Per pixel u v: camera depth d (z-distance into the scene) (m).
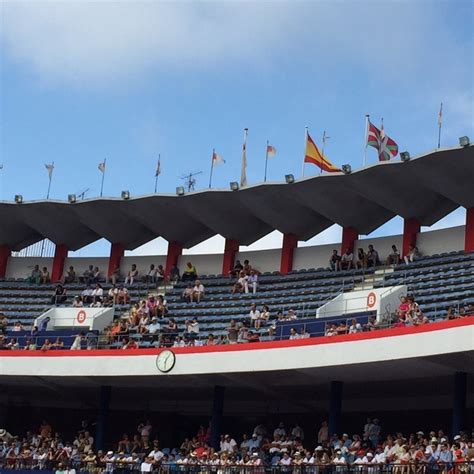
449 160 29.88
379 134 32.62
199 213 36.59
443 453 22.69
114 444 36.22
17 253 42.16
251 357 28.19
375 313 28.73
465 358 24.94
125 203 37.25
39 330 34.66
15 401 37.03
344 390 30.58
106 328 34.16
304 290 34.22
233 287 35.84
